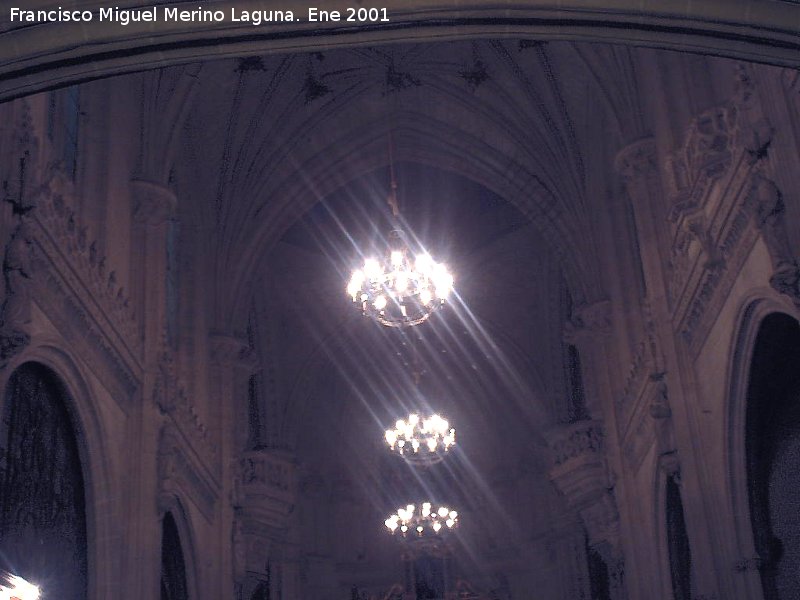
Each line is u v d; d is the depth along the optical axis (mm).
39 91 7348
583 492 21938
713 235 13195
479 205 29406
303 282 30500
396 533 31953
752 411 13391
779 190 10430
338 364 33500
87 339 12836
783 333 12508
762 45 7438
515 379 32625
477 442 34281
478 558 33094
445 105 24203
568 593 30031
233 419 21641
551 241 23344
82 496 12961
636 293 20875
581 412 29969
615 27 7500
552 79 21719
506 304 31625
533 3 7406
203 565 19234
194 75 17969
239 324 22500
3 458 10289
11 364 10047
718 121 12617
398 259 16734
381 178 28844
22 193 10000
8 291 9664
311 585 32281
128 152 16656
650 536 19469
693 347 15117
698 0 7270
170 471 15164
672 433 15523
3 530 10305
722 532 14156
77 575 12586
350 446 34500
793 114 10203
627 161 17250
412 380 34312
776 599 13328
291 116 23234
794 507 12781
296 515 31422
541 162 23141
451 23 7527
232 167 22578
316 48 7633
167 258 20219
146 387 15188
